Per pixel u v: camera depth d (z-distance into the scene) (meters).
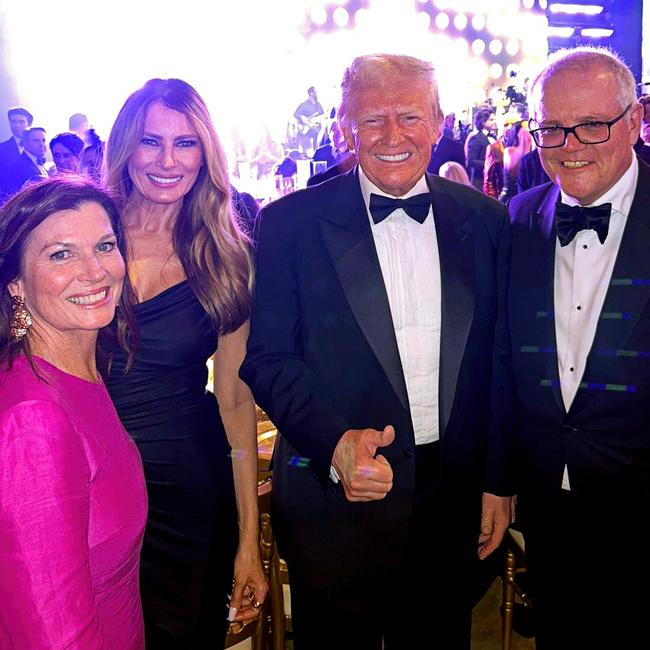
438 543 1.75
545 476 1.79
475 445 1.76
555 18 12.18
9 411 0.99
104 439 1.15
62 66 10.86
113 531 1.13
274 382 1.64
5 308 1.12
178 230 1.75
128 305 1.55
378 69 1.58
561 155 1.62
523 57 12.40
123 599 1.21
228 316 1.75
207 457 1.75
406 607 1.79
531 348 1.77
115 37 11.16
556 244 1.76
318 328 1.67
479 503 1.84
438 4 11.98
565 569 1.81
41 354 1.14
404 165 1.59
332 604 1.74
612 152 1.60
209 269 1.73
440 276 1.68
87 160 4.46
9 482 0.95
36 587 0.93
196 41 11.66
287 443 1.79
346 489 1.50
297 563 1.74
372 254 1.65
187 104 1.66
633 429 1.66
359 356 1.64
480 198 1.80
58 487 0.97
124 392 1.66
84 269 1.13
